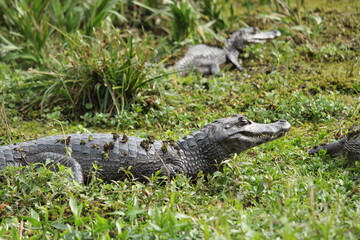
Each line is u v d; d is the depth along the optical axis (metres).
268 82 14.95
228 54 17.97
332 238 6.62
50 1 17.61
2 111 12.93
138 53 13.89
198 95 14.43
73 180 8.66
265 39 18.19
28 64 16.95
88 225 7.89
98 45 13.84
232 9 19.55
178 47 18.03
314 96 14.10
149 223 7.26
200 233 7.21
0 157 9.40
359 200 8.47
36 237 7.49
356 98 13.91
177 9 18.17
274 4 21.34
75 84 13.83
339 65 16.45
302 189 8.64
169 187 8.97
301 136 11.77
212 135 9.83
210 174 10.02
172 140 10.02
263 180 8.63
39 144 9.68
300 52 17.48
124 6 20.09
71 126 12.95
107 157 9.62
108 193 9.03
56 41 17.42
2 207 8.25
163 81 14.48
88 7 17.97
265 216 7.29
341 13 20.31
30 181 8.67
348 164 10.05
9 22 18.16
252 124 9.85
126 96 13.60
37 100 13.95
